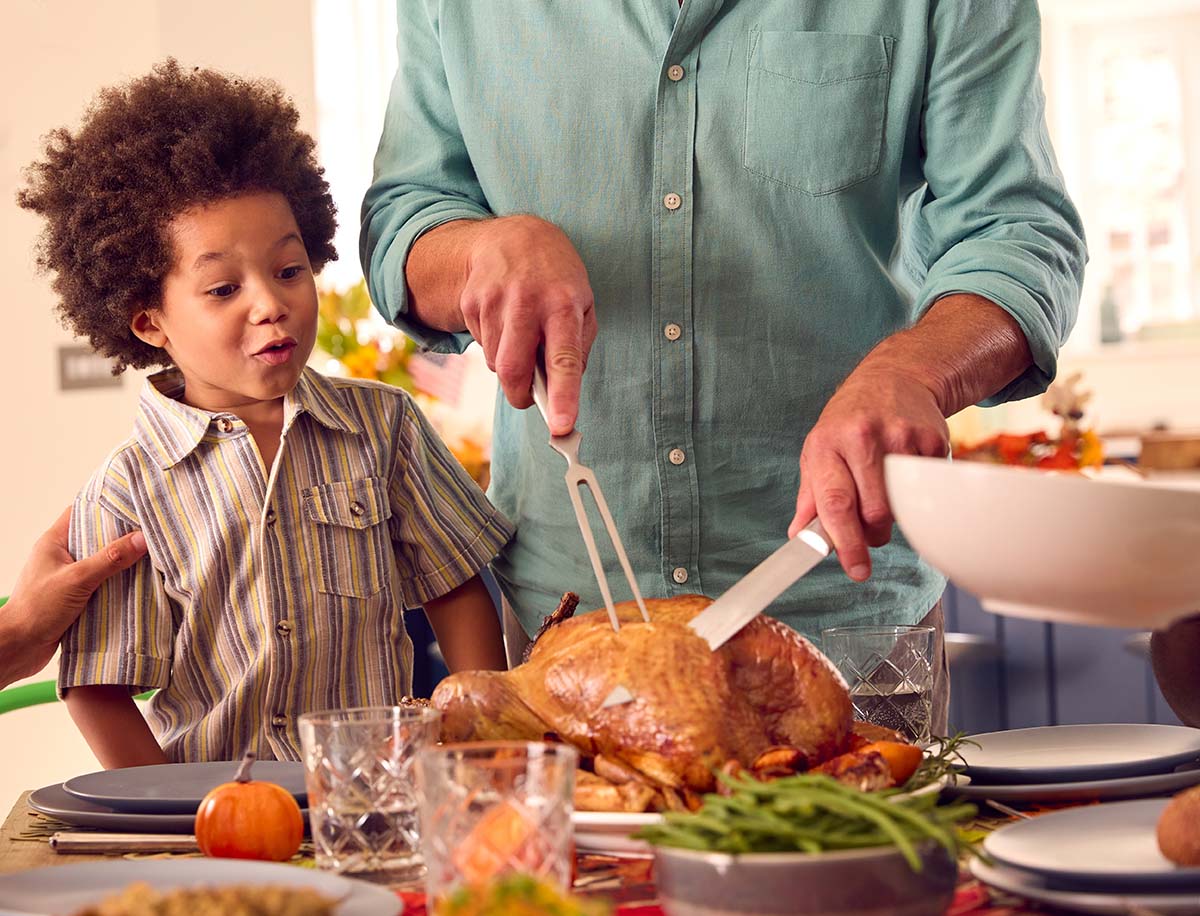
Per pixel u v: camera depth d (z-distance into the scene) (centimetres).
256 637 138
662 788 85
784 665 91
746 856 65
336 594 142
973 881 77
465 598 154
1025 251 123
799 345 138
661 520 140
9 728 308
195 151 135
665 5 137
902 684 111
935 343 110
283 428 145
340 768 81
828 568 138
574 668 90
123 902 58
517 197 142
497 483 157
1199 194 629
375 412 151
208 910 57
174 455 140
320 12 501
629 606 99
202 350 138
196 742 136
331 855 81
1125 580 74
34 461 329
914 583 143
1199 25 625
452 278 125
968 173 133
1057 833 77
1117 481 73
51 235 148
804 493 98
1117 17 632
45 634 129
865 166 137
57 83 326
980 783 96
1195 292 629
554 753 68
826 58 135
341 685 142
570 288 111
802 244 137
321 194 156
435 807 66
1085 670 286
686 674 87
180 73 150
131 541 132
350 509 145
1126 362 622
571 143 139
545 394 108
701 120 137
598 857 85
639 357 139
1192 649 98
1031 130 134
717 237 137
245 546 139
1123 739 106
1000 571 77
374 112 511
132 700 139
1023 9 136
